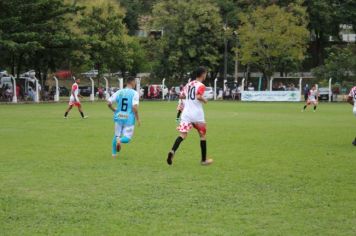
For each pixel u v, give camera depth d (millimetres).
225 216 9586
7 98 61250
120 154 17250
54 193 11320
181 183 12477
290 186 12219
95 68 79250
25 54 61344
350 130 26375
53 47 61938
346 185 12367
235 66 81312
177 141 14938
